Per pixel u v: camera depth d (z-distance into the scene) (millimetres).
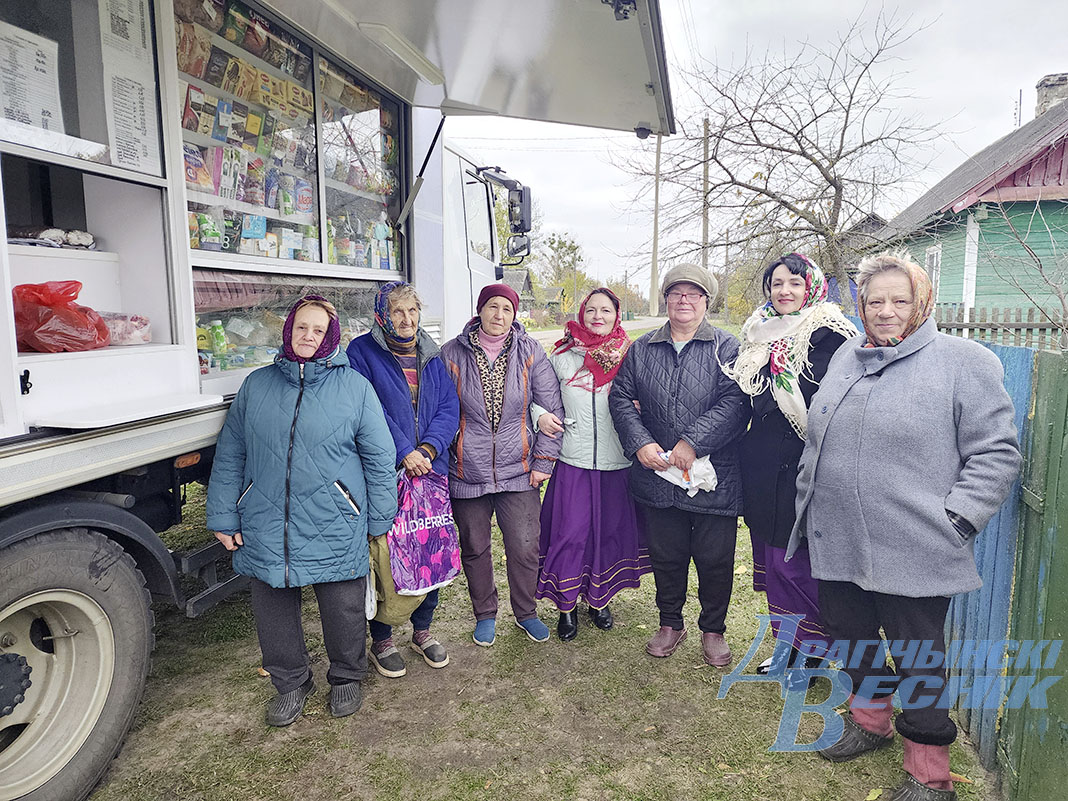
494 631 3098
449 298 4746
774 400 2477
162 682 2770
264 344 3037
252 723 2486
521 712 2557
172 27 2266
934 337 2000
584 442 2969
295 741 2383
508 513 2949
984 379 1876
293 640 2438
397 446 2537
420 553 2549
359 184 3729
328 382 2295
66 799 1960
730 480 2715
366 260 3793
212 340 2719
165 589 2303
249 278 2922
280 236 3100
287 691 2479
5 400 1685
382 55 3414
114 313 2236
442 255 4562
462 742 2381
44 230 2115
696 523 2773
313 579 2264
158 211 2262
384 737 2408
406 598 2555
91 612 1997
